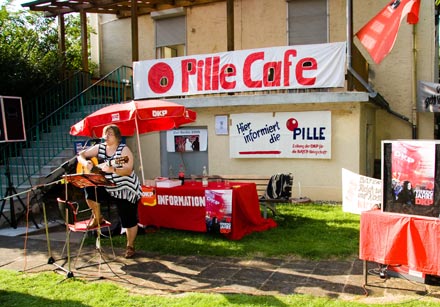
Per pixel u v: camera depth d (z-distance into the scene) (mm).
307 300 3896
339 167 8781
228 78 9242
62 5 12031
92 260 5383
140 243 5984
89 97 11734
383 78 11031
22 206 7938
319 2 11289
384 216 4047
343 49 8352
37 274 4859
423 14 10625
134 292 4270
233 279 4574
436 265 3748
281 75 8812
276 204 8609
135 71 10180
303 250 5441
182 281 4559
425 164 3873
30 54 11711
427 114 10797
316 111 8836
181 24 13062
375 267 4848
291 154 9078
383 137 11188
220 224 6105
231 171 9641
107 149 5383
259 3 11945
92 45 14781
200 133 9844
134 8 10805
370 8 10875
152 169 10469
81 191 9305
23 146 10445
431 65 10656
